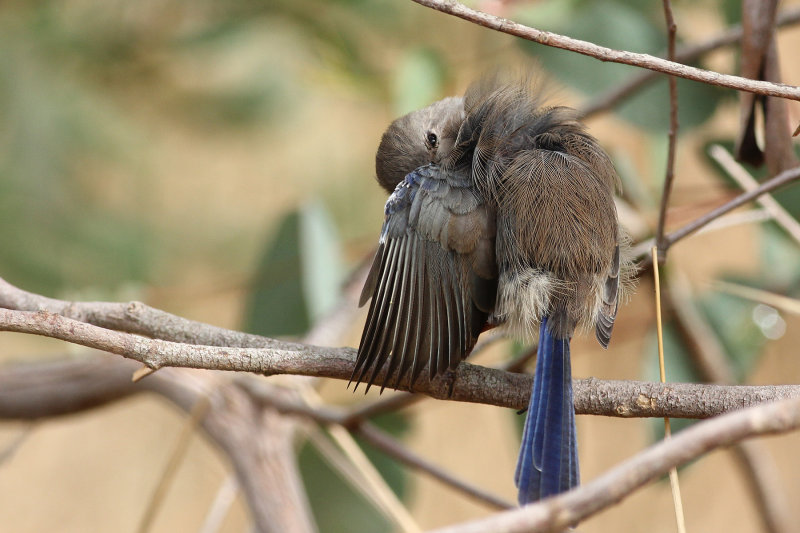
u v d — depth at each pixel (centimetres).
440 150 731
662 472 346
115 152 1256
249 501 840
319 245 942
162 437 1636
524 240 605
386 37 1119
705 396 545
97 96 1242
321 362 558
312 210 952
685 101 919
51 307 613
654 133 926
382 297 579
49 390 884
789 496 1317
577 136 669
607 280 624
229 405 873
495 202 612
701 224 624
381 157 767
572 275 603
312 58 1115
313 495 946
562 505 347
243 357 531
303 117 1418
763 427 343
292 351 553
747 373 953
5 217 1192
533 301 596
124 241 1273
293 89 1305
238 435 858
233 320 1444
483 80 708
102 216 1267
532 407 562
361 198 1540
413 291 586
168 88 1284
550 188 618
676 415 549
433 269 593
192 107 1307
